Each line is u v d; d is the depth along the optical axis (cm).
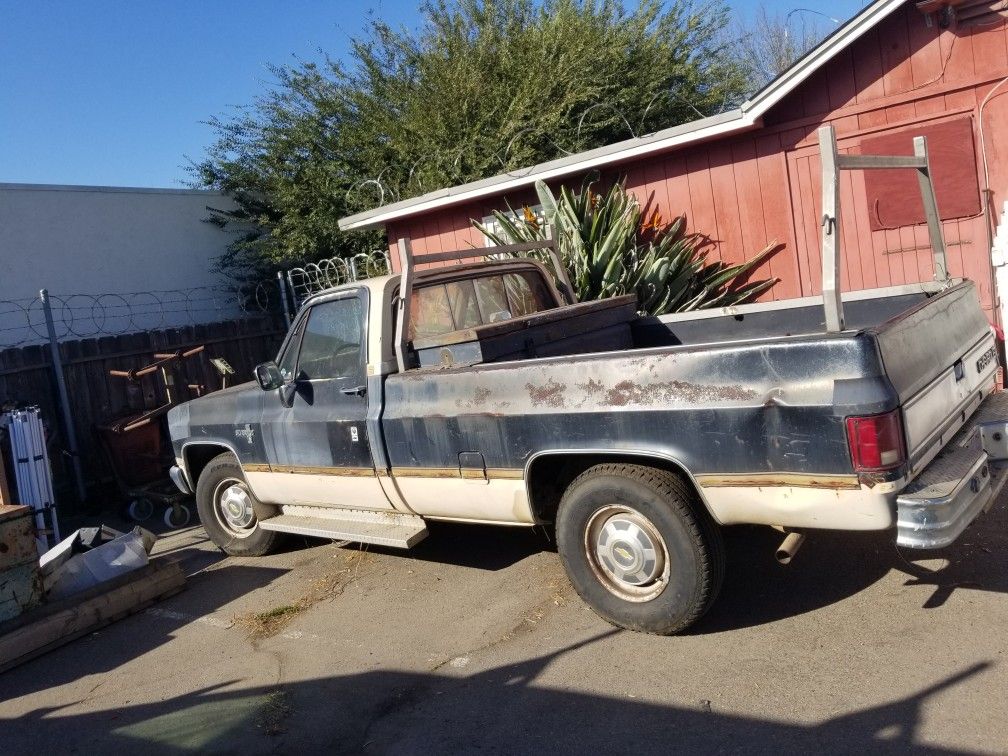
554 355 536
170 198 1614
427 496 502
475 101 1720
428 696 409
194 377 1106
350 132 1781
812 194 864
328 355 549
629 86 1816
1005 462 420
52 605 544
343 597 551
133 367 1034
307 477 570
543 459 449
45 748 413
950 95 779
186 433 664
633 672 400
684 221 951
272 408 591
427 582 554
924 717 332
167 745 398
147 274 1550
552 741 356
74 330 1400
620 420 412
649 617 421
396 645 470
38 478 730
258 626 525
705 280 916
